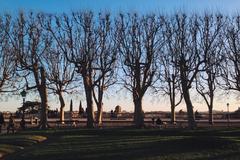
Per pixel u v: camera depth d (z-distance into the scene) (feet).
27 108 250.57
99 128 169.58
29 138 116.16
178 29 176.55
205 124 219.20
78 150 82.33
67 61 186.29
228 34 177.78
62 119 208.33
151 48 177.37
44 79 180.65
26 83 181.47
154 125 191.93
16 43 176.45
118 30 177.88
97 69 178.70
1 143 104.12
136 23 178.40
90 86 177.88
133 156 74.43
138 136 122.31
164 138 104.47
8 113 252.01
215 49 177.17
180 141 87.04
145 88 178.81
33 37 177.17
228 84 185.16
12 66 177.58
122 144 88.84
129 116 308.60
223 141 85.40
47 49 181.47
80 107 294.05
